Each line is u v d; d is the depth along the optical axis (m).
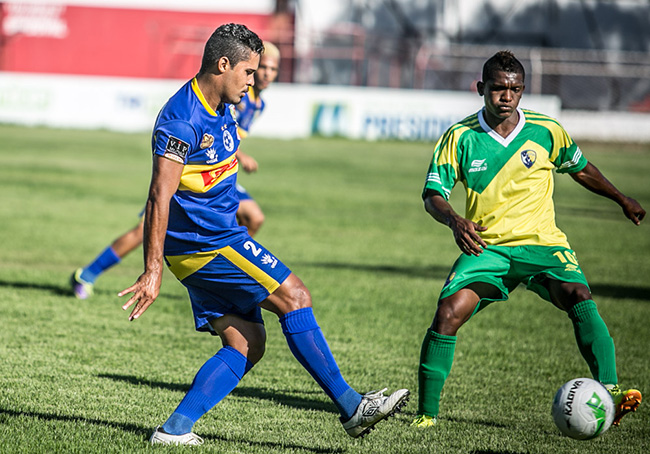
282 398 18.17
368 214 56.19
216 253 13.70
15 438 13.89
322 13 134.88
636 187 72.81
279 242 43.50
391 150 101.38
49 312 25.89
